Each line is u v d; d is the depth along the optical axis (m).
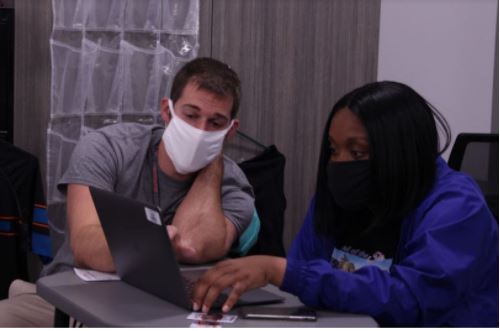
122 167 1.74
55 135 2.75
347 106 1.29
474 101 3.13
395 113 1.26
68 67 2.74
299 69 3.04
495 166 1.95
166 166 1.75
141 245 1.19
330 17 3.05
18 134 2.77
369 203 1.31
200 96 1.67
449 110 3.16
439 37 3.14
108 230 1.28
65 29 2.72
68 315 1.33
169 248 1.11
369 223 1.40
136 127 1.86
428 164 1.29
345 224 1.44
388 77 3.14
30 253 2.82
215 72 1.70
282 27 3.01
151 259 1.18
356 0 3.08
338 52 3.07
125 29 2.78
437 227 1.21
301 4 3.02
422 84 3.14
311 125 3.06
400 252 1.33
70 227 1.62
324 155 1.41
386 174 1.25
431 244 1.19
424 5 3.13
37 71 2.77
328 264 1.23
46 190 2.76
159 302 1.21
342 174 1.29
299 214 3.07
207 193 1.72
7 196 2.57
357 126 1.26
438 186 1.29
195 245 1.60
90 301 1.21
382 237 1.37
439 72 3.15
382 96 1.27
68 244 1.75
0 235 2.57
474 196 1.27
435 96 3.15
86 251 1.47
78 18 2.73
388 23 3.12
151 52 2.81
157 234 1.12
